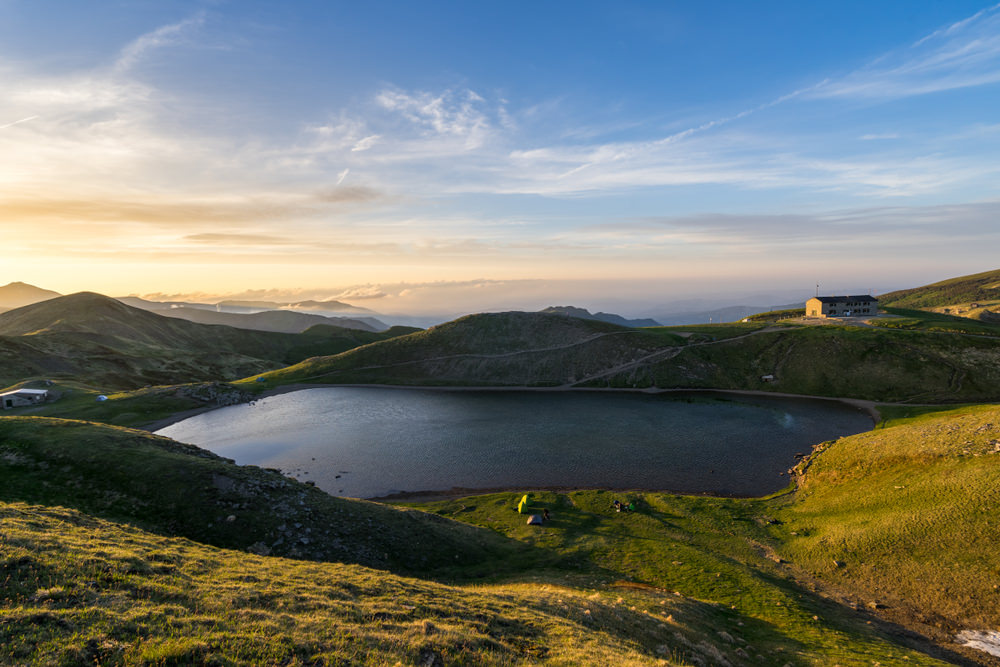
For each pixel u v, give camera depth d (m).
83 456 47.44
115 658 12.80
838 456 72.12
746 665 24.67
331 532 43.50
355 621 18.78
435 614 21.38
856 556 44.56
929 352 146.00
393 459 96.31
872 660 25.78
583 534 54.22
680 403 144.38
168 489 43.84
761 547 50.97
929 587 38.00
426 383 191.50
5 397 127.00
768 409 130.88
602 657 18.70
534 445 103.19
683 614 30.61
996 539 39.94
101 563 19.23
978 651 30.72
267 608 18.61
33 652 12.40
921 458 58.41
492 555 47.75
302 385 192.25
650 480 80.62
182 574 20.98
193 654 13.61
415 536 47.34
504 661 17.03
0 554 17.73
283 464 94.88
